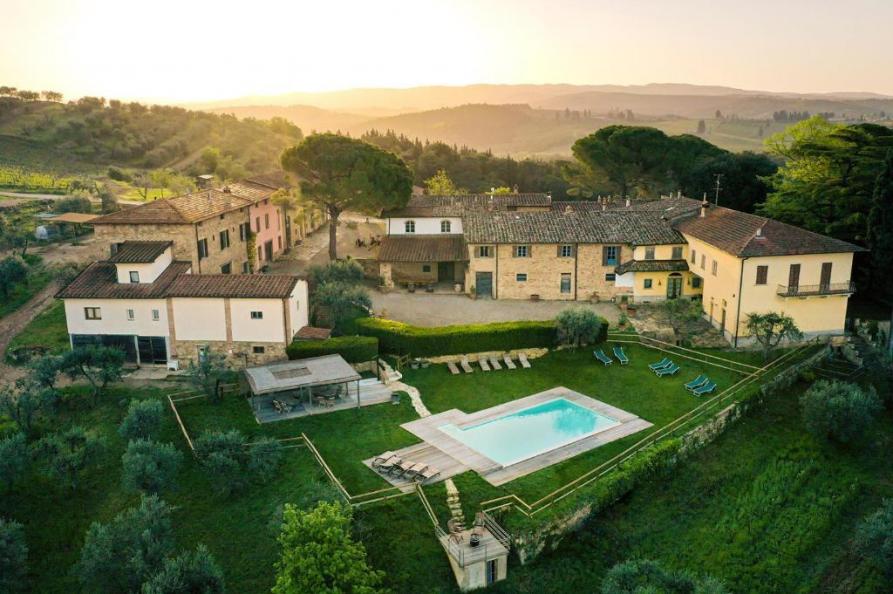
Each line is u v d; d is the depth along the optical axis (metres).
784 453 39.59
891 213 52.12
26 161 127.00
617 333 52.28
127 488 33.16
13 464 34.44
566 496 33.41
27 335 52.66
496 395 44.75
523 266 59.38
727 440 40.66
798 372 47.09
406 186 67.69
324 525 27.33
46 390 42.00
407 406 42.97
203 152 136.38
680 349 49.81
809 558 32.84
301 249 76.31
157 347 47.78
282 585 26.45
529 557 31.17
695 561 32.12
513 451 37.66
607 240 58.03
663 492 35.97
